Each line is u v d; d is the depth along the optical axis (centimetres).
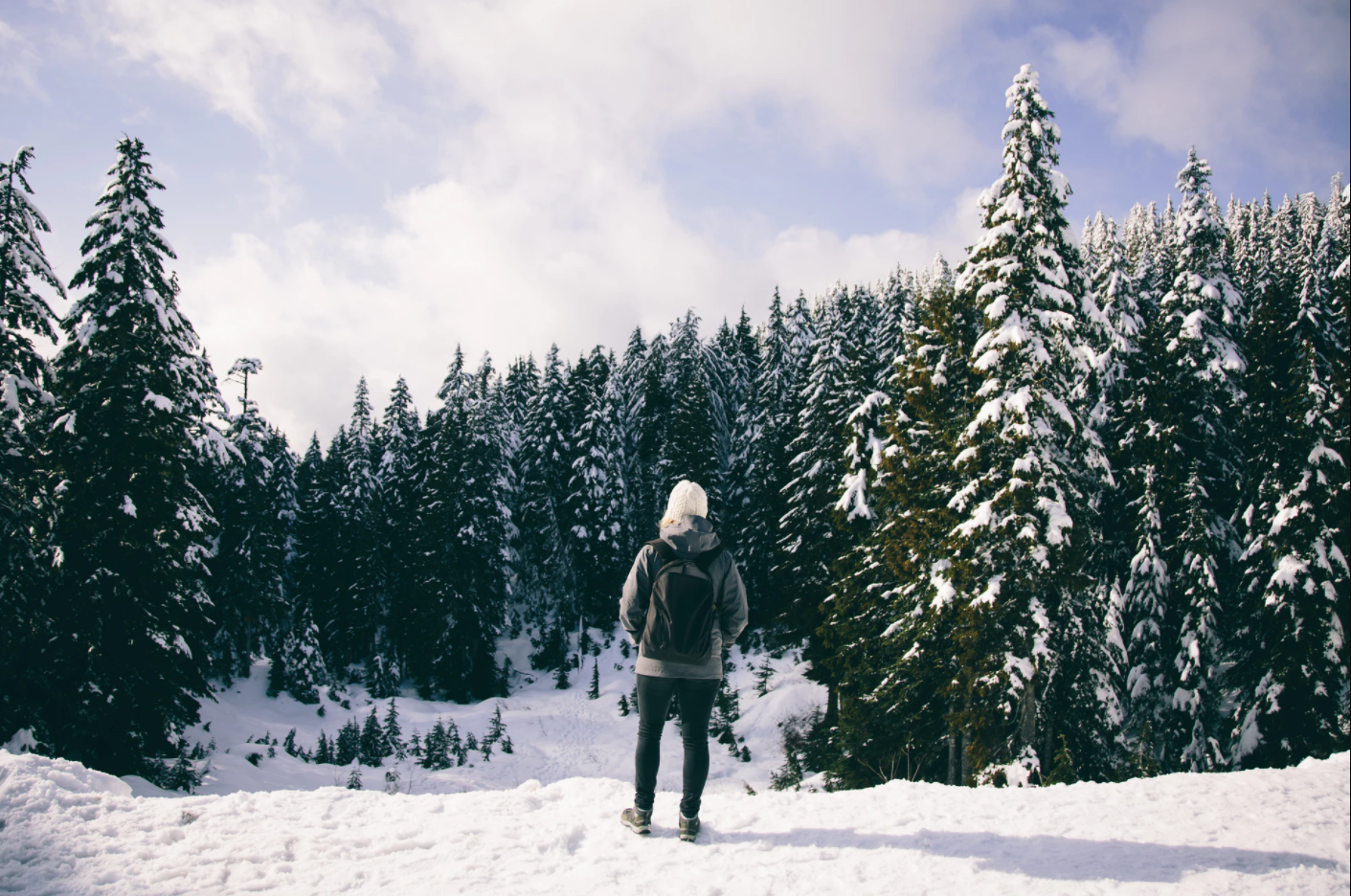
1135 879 332
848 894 316
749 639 3747
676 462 4006
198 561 1934
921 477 1639
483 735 3372
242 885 321
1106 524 1945
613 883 327
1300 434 1656
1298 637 1588
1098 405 2002
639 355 6288
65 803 400
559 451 4800
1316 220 5734
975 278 1433
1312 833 383
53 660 1509
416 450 4700
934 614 1456
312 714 3488
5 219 1456
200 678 1852
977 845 372
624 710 3653
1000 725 1397
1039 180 1373
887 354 3088
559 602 4662
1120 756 1447
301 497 5600
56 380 1560
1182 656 1758
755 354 6169
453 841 375
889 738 1738
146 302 1619
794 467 2812
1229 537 1817
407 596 4188
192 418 1775
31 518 1469
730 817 417
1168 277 2527
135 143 1652
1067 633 1388
